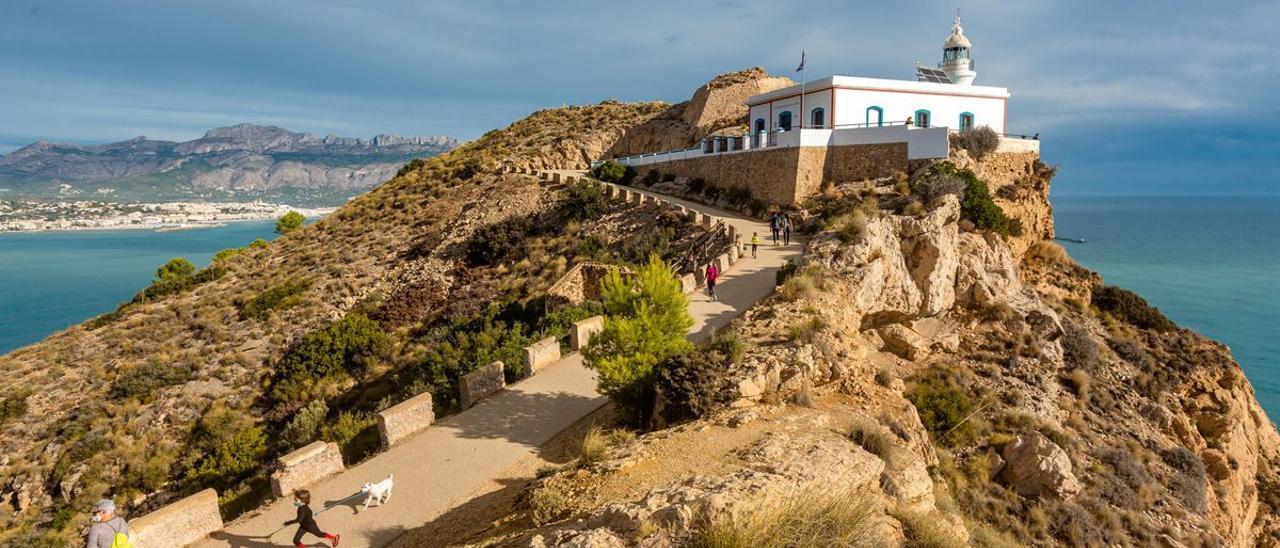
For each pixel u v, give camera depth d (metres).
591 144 76.88
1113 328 36.78
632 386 16.64
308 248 60.28
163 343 42.78
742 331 19.88
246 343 41.78
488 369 20.39
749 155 47.09
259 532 13.95
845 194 40.41
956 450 23.17
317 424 27.84
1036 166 44.44
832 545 7.90
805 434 13.40
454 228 54.28
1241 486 29.47
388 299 45.62
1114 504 22.34
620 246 42.78
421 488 15.06
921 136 39.94
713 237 37.38
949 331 29.72
